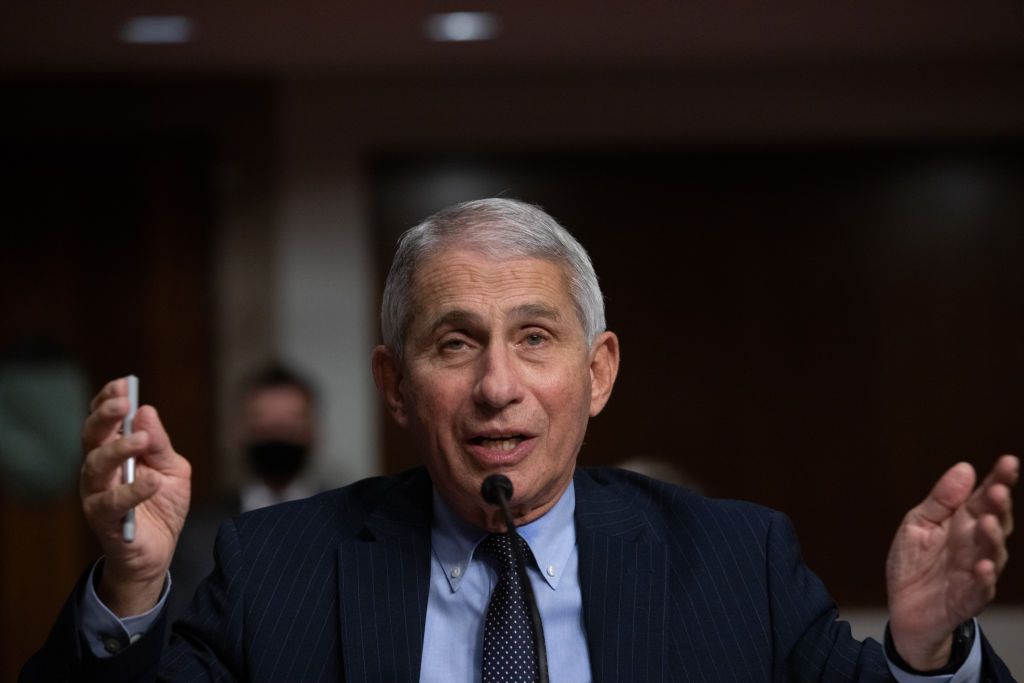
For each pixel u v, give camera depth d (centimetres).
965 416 832
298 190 826
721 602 264
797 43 778
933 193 838
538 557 267
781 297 836
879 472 830
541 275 259
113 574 235
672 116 834
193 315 826
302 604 262
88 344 823
